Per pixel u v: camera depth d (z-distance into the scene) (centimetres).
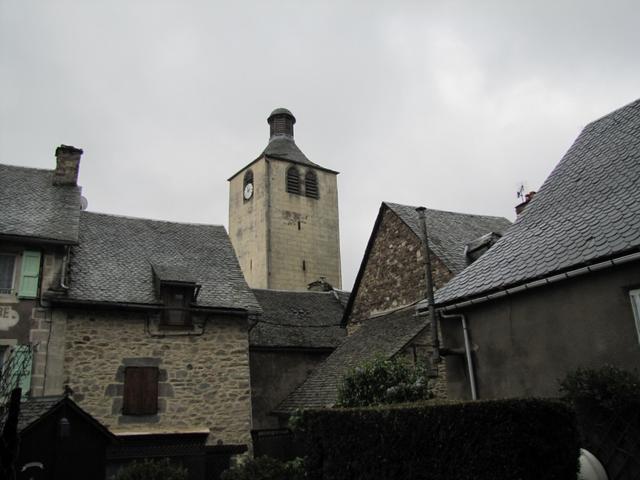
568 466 545
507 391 872
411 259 1769
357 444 693
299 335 1994
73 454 997
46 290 1306
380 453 659
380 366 1250
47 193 1547
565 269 782
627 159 945
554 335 809
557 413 556
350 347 1781
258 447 1559
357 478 684
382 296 1877
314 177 4181
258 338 1894
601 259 738
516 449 530
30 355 1072
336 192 4259
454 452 578
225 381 1438
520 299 873
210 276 1620
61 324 1306
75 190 1593
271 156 4006
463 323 967
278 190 3978
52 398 1114
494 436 545
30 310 1284
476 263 1033
